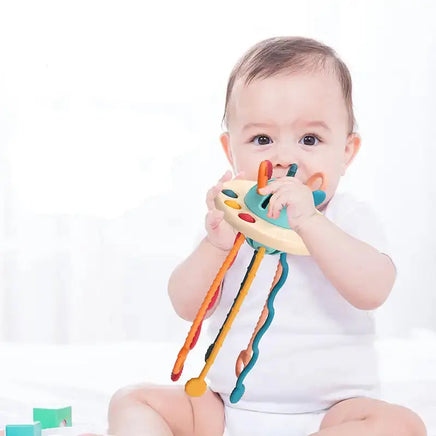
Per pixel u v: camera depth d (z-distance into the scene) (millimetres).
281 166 1426
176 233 2494
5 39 2496
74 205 2484
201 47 2502
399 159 2525
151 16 2506
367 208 1458
